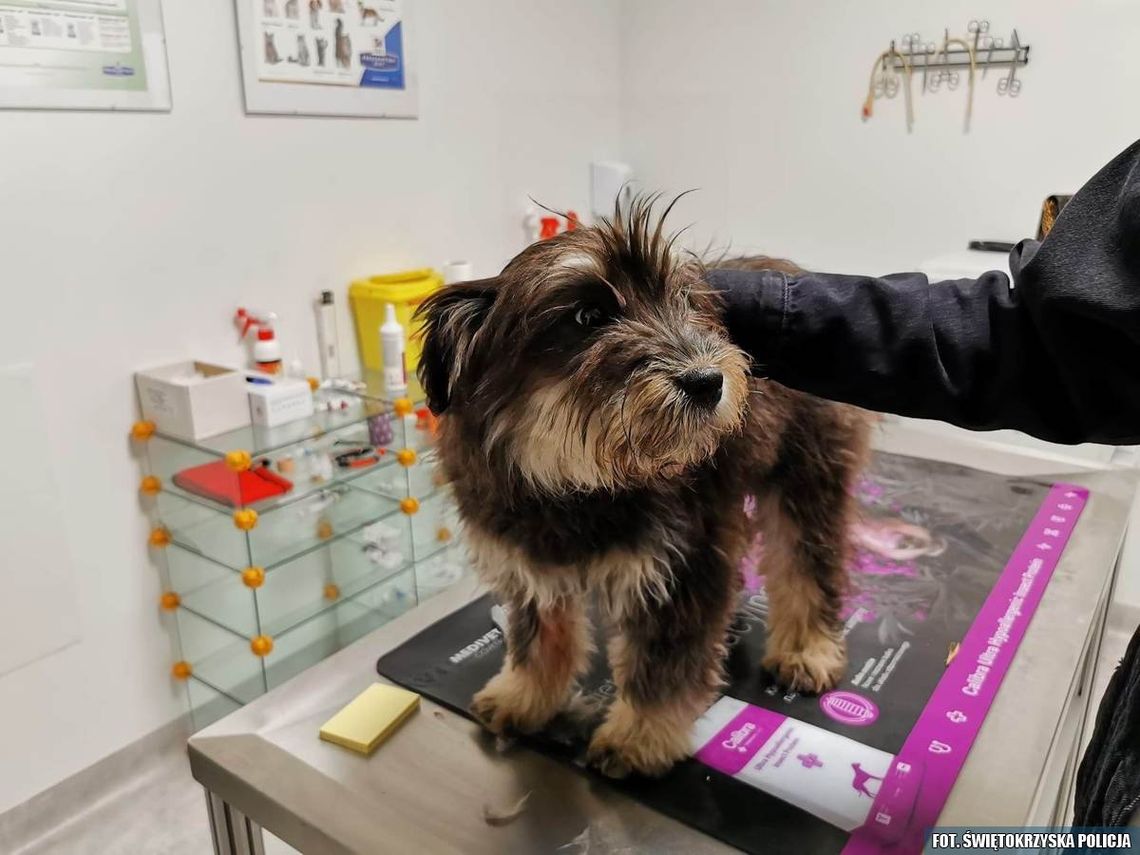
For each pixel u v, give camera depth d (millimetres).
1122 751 776
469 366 1002
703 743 1146
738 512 1167
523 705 1175
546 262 970
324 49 2115
